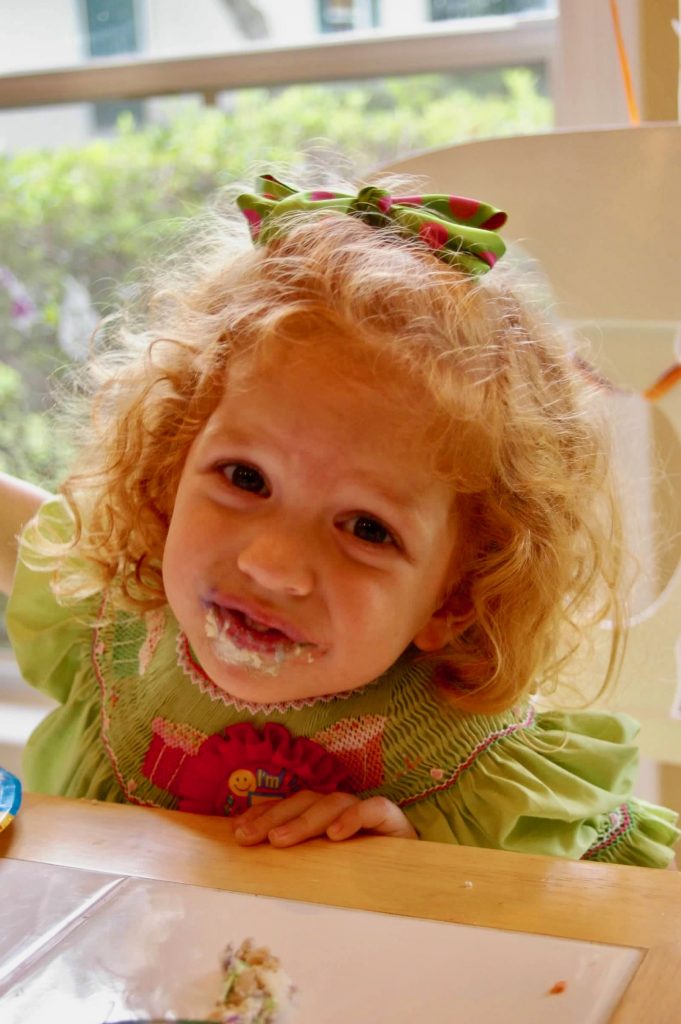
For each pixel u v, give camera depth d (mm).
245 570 706
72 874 570
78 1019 460
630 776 861
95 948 505
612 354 956
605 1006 455
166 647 893
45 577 964
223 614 744
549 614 863
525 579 838
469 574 830
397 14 1405
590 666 960
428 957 493
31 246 1608
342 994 471
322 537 721
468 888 553
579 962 485
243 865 583
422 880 565
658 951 492
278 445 711
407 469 717
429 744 833
